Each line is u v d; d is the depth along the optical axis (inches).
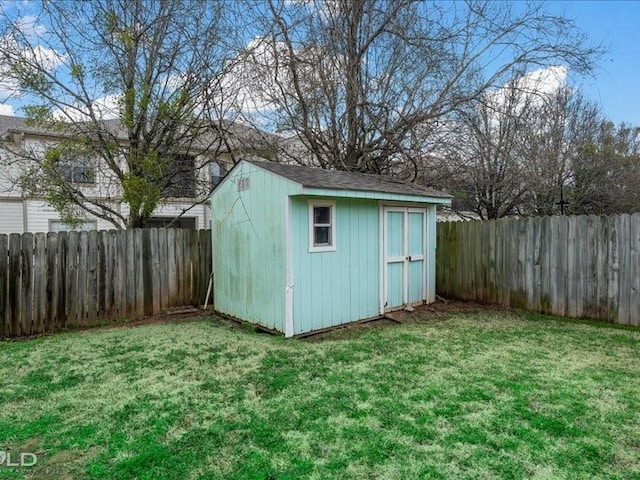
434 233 295.4
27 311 216.5
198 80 317.4
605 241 228.2
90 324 237.6
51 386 138.5
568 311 244.2
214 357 170.4
